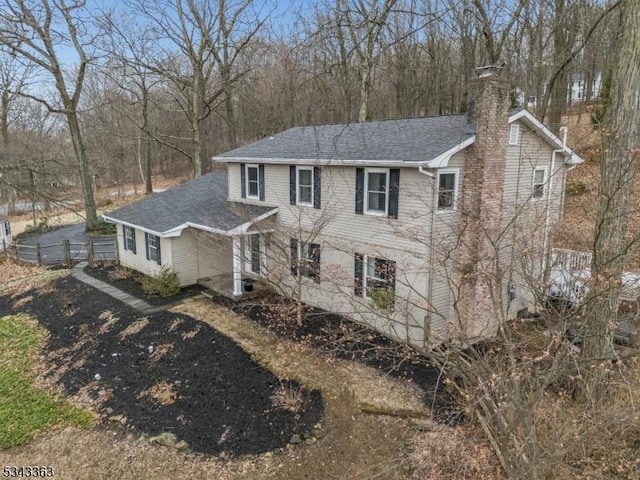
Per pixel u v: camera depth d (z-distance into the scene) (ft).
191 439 29.96
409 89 101.04
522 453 19.70
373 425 29.53
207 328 44.09
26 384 38.37
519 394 20.51
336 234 46.06
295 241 50.65
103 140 141.79
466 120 41.93
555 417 23.12
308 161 45.96
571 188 57.26
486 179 38.73
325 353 38.86
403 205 39.42
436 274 36.81
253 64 85.87
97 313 50.14
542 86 80.64
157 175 190.19
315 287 48.96
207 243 57.26
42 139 73.41
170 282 54.19
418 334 39.06
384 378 34.55
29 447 30.76
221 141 150.51
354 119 74.79
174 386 35.88
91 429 32.01
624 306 33.81
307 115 68.39
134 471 27.68
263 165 53.78
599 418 22.11
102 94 135.03
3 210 119.34
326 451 27.89
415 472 24.43
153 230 55.88
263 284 54.95
